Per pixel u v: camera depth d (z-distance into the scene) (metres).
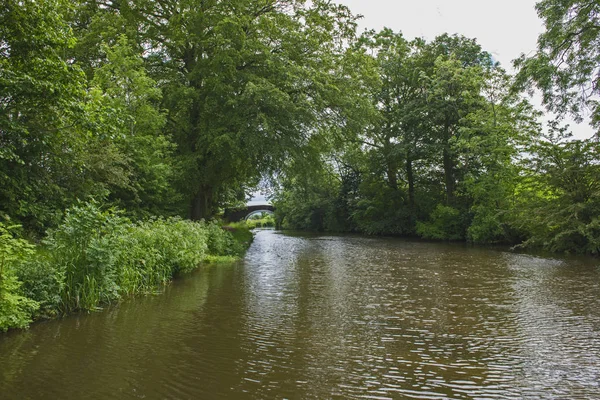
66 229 7.16
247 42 18.45
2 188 8.84
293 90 20.14
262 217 90.88
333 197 48.06
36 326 6.11
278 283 10.47
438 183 36.09
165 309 7.42
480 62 30.48
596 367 4.83
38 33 8.62
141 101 14.38
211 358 4.98
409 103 31.31
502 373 4.64
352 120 22.08
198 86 20.02
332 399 3.94
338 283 10.59
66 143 10.15
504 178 23.45
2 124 8.08
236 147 17.41
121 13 18.83
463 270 13.12
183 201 19.64
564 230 17.48
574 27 15.38
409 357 5.14
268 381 4.34
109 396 3.91
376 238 33.28
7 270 5.69
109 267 7.71
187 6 18.22
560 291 9.50
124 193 13.62
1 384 4.11
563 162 18.30
